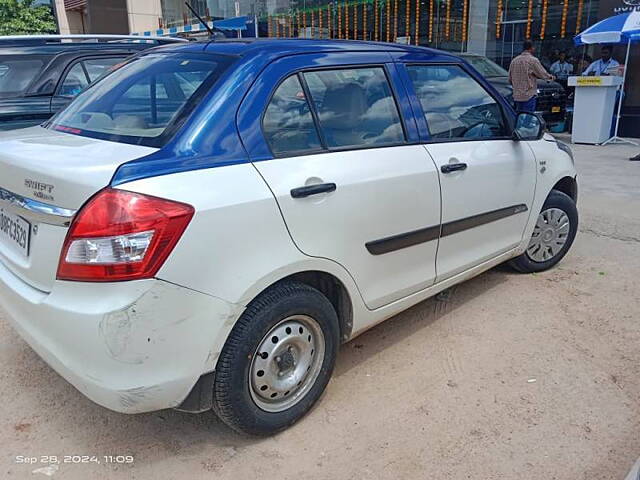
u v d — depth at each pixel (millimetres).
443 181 3248
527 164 3963
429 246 3273
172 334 2191
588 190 7234
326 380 2848
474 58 12039
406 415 2826
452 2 14531
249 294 2340
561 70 13133
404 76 3230
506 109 3869
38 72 5828
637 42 11305
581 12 12656
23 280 2479
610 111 10914
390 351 3434
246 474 2445
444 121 3408
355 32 15961
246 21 16422
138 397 2193
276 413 2648
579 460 2512
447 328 3715
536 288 4328
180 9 20953
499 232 3863
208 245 2217
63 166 2221
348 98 2918
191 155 2309
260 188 2393
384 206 2904
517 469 2461
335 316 2807
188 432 2717
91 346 2135
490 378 3141
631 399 2953
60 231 2217
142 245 2086
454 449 2582
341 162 2752
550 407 2883
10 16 23594
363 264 2871
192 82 2594
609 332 3654
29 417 2799
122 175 2137
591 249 5188
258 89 2557
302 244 2535
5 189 2520
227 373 2393
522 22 13984
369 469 2467
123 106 2766
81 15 26734
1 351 3395
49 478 2408
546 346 3479
